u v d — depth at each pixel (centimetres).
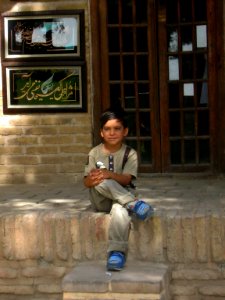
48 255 356
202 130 536
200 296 344
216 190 459
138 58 539
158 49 537
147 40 538
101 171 341
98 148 356
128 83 540
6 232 358
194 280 344
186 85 537
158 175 537
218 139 531
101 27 535
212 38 529
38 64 531
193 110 537
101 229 348
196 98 536
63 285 311
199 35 532
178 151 539
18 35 534
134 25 537
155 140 541
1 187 517
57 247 354
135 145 542
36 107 534
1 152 539
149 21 536
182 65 537
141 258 346
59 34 530
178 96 539
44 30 532
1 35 535
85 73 530
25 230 357
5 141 538
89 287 308
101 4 534
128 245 346
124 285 306
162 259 345
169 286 340
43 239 356
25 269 360
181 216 343
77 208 386
